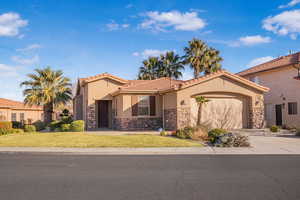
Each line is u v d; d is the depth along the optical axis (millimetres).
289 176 7023
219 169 7949
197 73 33812
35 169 8039
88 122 22812
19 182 6520
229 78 19828
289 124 22438
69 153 11383
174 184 6281
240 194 5496
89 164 8820
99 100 24000
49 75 26344
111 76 23297
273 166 8375
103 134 17094
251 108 20297
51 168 8188
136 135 15898
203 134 15148
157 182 6469
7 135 16656
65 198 5281
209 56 33750
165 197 5320
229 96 20234
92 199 5215
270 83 25031
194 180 6648
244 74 28375
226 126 20062
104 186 6141
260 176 7035
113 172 7594
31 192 5688
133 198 5266
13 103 35344
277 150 11734
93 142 13453
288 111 22609
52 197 5348
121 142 13453
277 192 5621
